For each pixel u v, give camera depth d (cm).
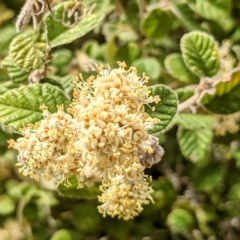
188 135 27
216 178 29
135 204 22
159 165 31
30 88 21
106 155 19
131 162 20
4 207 30
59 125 20
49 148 20
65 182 22
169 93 21
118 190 22
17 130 21
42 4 22
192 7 27
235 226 30
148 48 30
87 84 20
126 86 20
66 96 21
